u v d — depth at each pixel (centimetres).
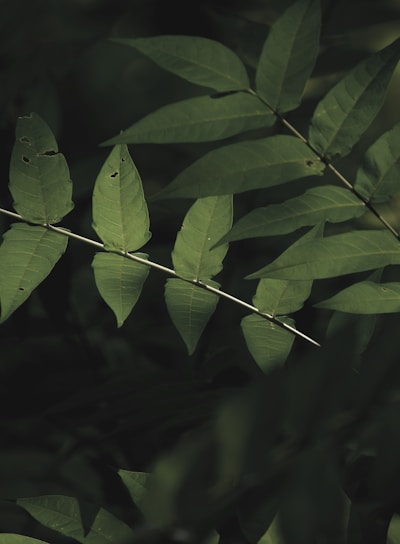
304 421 115
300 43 131
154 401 146
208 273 138
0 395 167
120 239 136
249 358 155
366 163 131
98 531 133
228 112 131
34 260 135
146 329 187
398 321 119
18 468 174
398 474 117
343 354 115
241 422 112
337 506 115
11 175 134
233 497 114
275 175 130
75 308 182
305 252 130
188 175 129
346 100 131
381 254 131
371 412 117
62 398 167
